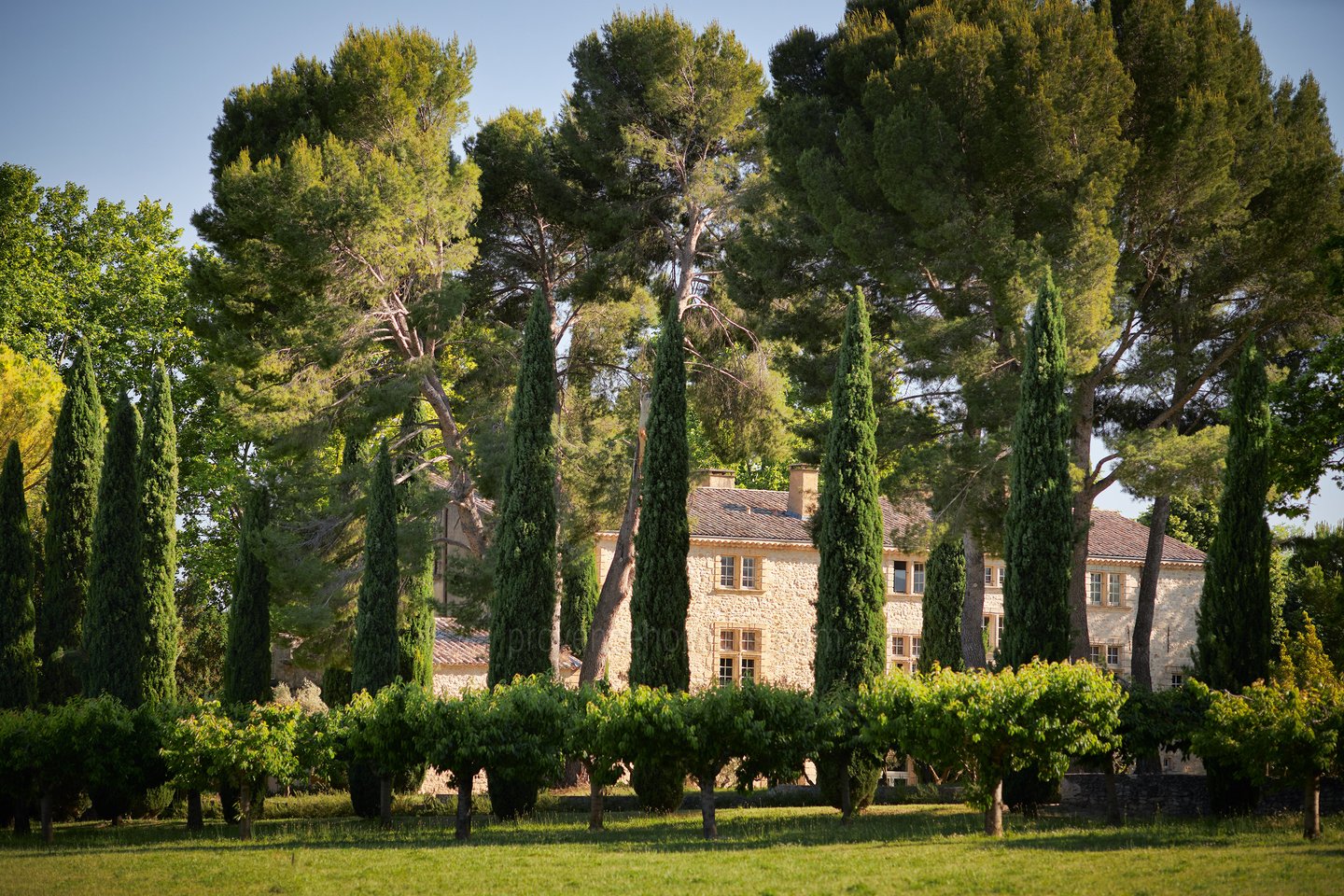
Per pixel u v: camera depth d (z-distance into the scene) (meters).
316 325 29.30
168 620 28.69
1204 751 19.78
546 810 26.27
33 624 28.77
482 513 32.78
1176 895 13.60
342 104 31.11
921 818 22.56
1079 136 27.59
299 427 30.23
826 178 29.56
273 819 26.42
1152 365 28.44
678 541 26.72
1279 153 28.42
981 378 28.30
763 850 18.23
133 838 23.00
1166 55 28.16
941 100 28.47
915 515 29.84
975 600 30.94
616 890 14.99
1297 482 26.42
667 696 21.58
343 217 28.11
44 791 23.17
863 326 26.00
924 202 27.55
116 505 28.09
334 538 31.44
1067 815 22.41
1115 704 19.67
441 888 15.52
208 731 22.28
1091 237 26.34
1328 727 17.88
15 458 28.94
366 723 22.86
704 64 32.97
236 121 31.94
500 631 26.56
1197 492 27.06
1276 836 18.14
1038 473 23.78
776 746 21.38
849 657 24.72
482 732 21.58
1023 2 29.48
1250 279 28.62
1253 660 22.50
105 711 24.38
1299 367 30.83
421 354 31.67
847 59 30.75
